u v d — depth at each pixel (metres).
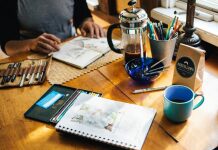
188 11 1.03
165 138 0.75
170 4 1.40
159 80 0.98
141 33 1.01
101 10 1.98
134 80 0.99
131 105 0.86
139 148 0.71
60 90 0.98
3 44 1.42
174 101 0.82
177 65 0.90
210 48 1.15
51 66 1.12
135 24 0.98
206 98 0.87
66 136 0.80
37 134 0.82
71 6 1.59
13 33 1.46
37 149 0.77
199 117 0.81
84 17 1.60
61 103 0.92
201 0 1.30
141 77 0.95
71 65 1.12
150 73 0.96
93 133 0.77
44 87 1.01
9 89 1.02
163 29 1.04
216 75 0.98
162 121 0.81
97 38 1.28
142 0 1.47
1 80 1.06
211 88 0.91
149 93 0.93
